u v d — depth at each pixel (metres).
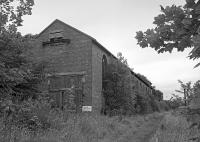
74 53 27.94
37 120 12.74
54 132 12.36
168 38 2.35
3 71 10.77
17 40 11.01
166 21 2.32
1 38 10.44
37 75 19.34
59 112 16.41
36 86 19.42
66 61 28.08
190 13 2.24
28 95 18.02
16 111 12.45
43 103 15.38
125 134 16.98
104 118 19.92
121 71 30.44
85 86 27.06
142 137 16.39
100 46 29.28
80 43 27.89
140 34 2.42
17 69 11.57
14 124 11.48
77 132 13.51
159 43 2.39
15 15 10.69
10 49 11.12
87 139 13.06
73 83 27.38
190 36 2.28
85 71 27.30
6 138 9.53
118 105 28.97
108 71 30.59
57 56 28.45
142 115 32.12
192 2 2.23
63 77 27.83
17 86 17.75
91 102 26.59
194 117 2.48
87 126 15.33
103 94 29.41
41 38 29.33
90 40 27.66
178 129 11.98
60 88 27.47
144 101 38.75
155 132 16.09
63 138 11.90
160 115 32.84
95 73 27.92
